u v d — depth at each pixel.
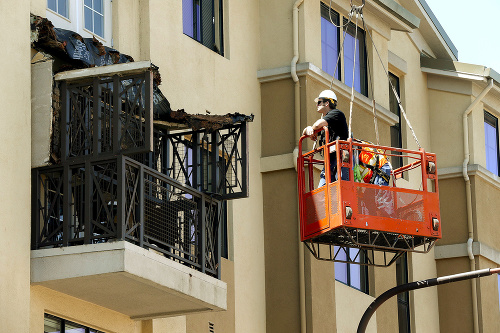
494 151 29.27
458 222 27.39
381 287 23.98
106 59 17.05
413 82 27.94
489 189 28.17
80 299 16.78
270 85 22.33
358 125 23.58
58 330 16.41
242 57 22.03
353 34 24.45
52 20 17.50
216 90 21.00
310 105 22.02
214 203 17.80
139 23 19.33
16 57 15.77
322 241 18.11
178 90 19.86
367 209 17.28
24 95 15.81
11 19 15.78
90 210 15.57
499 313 27.61
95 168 16.16
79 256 15.44
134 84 15.88
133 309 17.55
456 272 27.20
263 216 21.86
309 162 18.22
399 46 27.55
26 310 15.33
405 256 26.36
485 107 29.05
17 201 15.45
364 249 18.17
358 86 24.44
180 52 20.08
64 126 15.95
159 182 17.89
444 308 27.23
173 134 18.22
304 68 21.94
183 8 20.86
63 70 16.47
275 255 21.62
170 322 18.56
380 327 23.78
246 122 17.86
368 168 17.72
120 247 15.29
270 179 21.98
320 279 21.59
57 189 15.87
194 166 17.84
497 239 28.06
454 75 28.03
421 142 27.83
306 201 17.92
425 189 17.98
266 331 21.34
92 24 18.38
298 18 22.47
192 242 17.44
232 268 20.64
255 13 22.70
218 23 21.72
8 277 15.08
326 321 21.48
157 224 16.95
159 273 16.06
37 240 15.74
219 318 20.00
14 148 15.52
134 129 16.72
